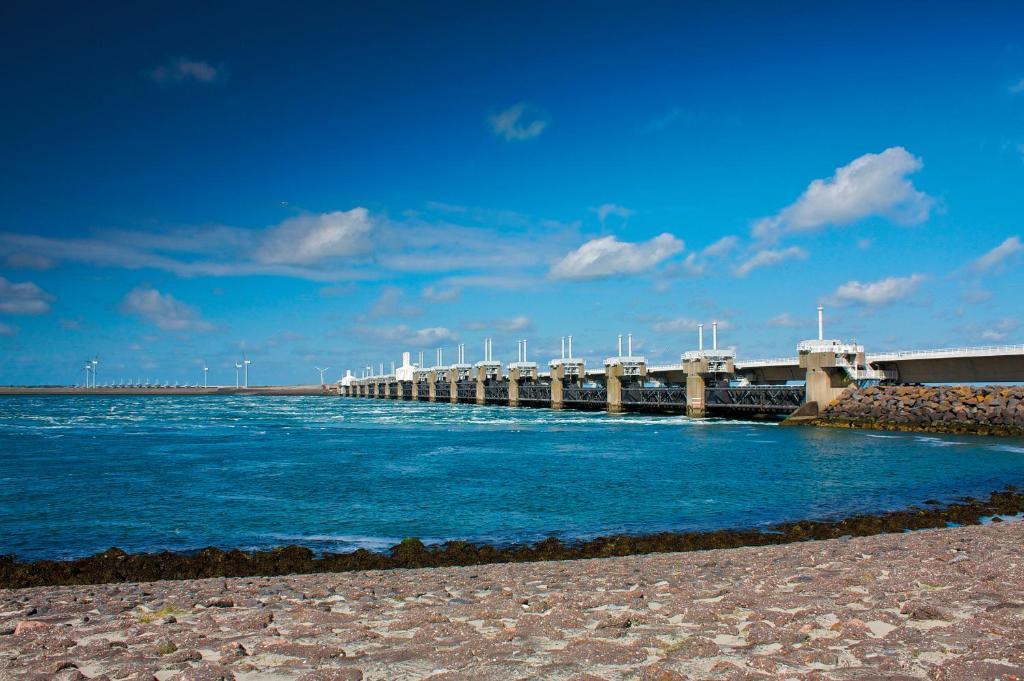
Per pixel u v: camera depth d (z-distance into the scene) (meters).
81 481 49.47
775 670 9.73
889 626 11.70
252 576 25.53
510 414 140.00
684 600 14.46
